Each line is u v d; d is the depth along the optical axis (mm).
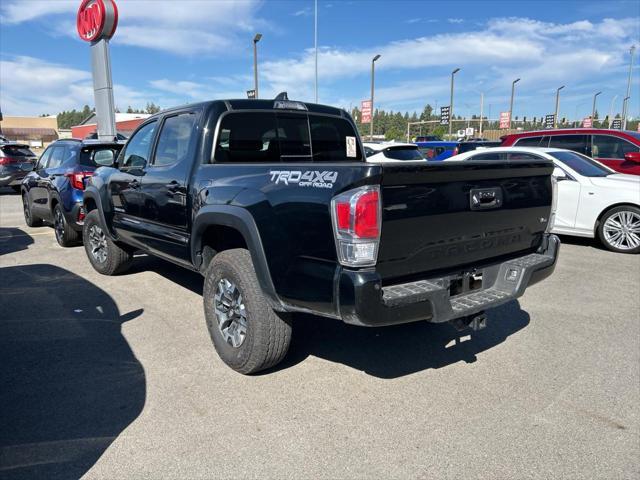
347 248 2631
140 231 4836
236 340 3512
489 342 4086
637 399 3166
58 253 7297
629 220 7355
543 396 3205
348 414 2988
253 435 2766
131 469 2477
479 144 14625
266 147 4348
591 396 3203
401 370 3584
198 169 3887
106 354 3795
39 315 4641
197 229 3730
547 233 3844
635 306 4973
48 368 3553
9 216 11172
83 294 5285
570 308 4918
